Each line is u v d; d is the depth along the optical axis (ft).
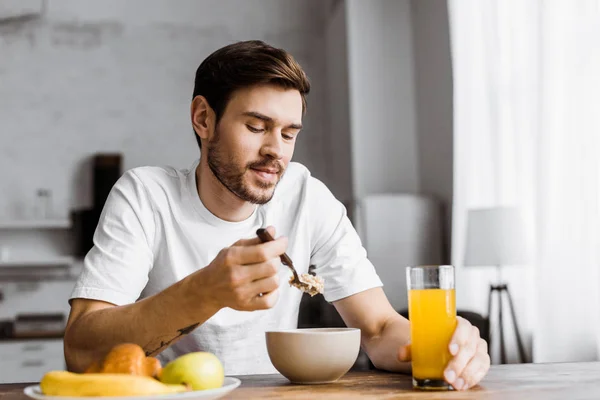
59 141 16.57
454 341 3.49
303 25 17.78
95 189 16.10
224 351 5.08
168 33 17.21
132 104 16.90
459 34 13.05
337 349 3.75
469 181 12.75
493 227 10.73
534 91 10.66
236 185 4.61
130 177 5.12
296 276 3.81
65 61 16.74
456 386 3.45
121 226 4.83
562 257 9.66
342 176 16.42
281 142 4.54
